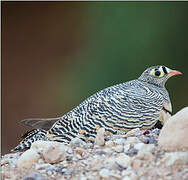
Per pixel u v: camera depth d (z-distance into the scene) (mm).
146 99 6629
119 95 6613
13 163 6039
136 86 6898
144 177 5020
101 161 5559
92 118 6453
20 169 5707
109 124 6402
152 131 6441
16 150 6605
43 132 6750
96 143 6105
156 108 6617
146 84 7062
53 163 5730
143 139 5984
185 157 5215
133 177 5035
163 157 5359
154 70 7164
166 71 7160
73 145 6117
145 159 5398
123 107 6480
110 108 6480
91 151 5926
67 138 6422
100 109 6496
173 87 18234
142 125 6484
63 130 6500
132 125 6438
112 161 5469
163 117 6770
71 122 6535
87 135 6387
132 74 18000
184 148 5441
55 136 6473
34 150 5914
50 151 5770
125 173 5172
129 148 5789
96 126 6402
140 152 5473
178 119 5574
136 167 5266
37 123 6945
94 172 5344
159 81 7145
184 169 5082
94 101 6625
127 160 5406
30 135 6902
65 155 5812
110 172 5250
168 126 5637
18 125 20391
